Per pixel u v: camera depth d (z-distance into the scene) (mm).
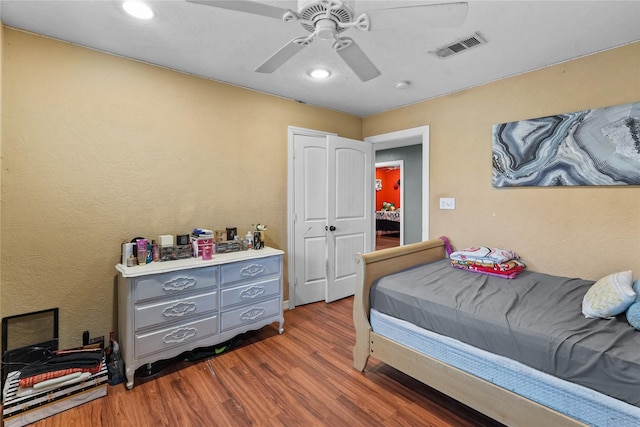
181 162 2547
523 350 1401
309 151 3432
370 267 2172
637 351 1188
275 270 2668
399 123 3527
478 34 1938
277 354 2381
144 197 2369
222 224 2801
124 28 1887
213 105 2717
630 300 1406
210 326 2285
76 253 2104
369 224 3895
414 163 6227
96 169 2160
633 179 1994
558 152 2303
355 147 3699
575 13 1708
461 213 2945
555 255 2361
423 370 1781
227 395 1882
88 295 2154
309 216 3459
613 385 1169
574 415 1260
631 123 1994
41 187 1967
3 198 1846
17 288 1905
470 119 2863
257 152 3020
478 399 1546
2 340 1851
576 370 1251
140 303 1975
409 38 1988
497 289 1948
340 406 1782
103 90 2172
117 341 2244
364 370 2158
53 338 2014
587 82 2191
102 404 1795
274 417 1692
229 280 2379
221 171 2783
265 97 3061
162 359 2145
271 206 3145
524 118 2514
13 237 1885
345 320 3039
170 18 1784
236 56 2271
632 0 1584
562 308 1639
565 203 2305
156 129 2412
